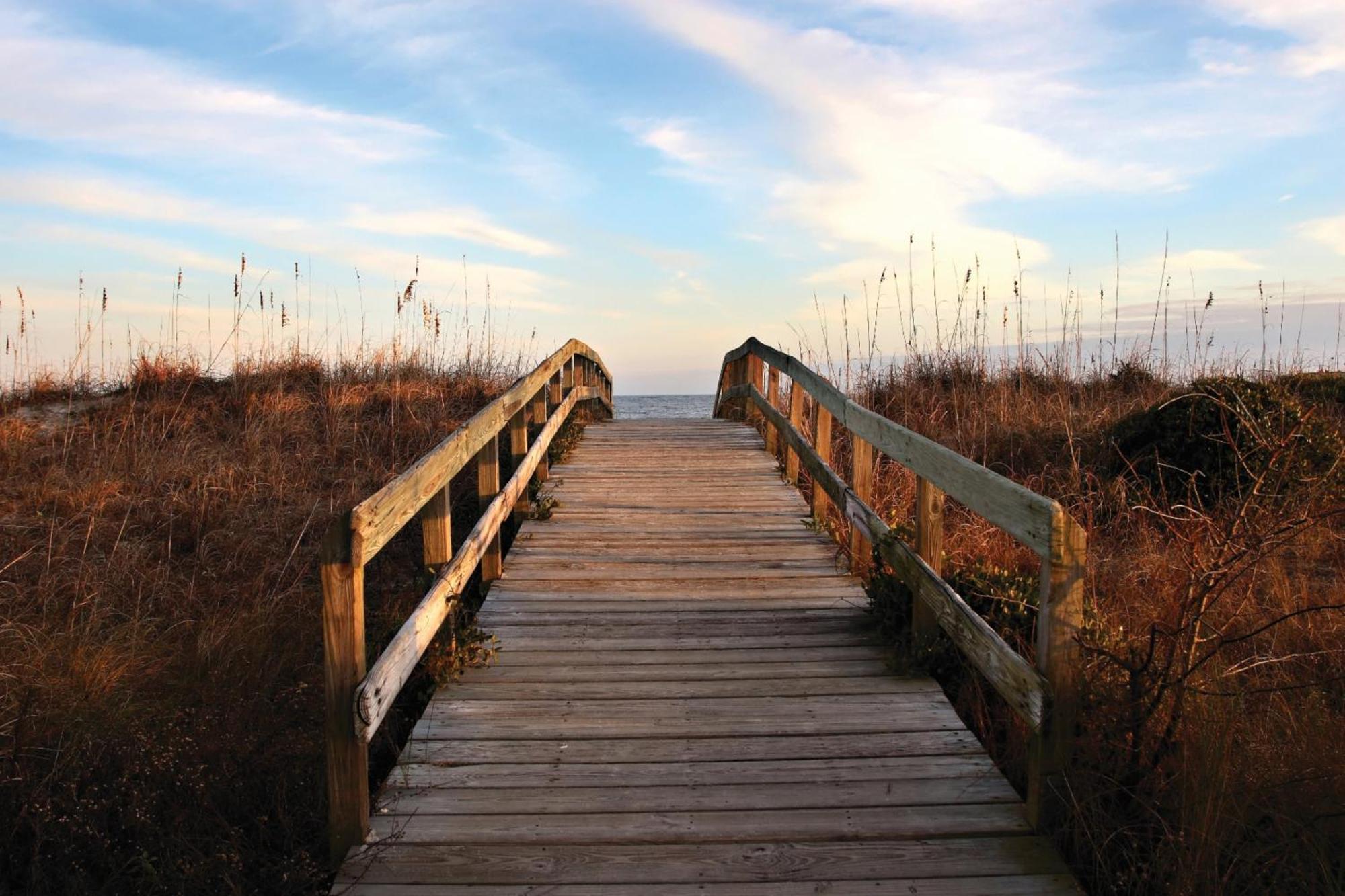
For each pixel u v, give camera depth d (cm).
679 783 302
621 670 399
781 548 588
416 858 260
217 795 297
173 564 569
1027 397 923
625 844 267
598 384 1301
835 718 351
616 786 301
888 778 306
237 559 586
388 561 593
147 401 920
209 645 432
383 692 277
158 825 281
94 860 275
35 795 284
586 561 561
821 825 277
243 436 817
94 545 578
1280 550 508
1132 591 476
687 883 248
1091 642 323
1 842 275
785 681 387
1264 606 445
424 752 324
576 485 764
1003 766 327
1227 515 324
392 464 793
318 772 311
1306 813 253
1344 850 244
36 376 966
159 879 261
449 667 384
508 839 269
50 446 779
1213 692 299
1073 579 258
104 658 409
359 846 264
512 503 553
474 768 313
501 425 523
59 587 507
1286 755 284
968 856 260
